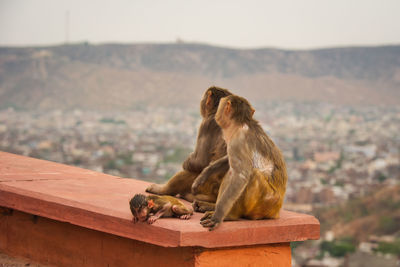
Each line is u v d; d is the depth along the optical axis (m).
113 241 5.30
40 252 5.98
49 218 5.86
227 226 4.73
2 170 7.04
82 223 5.14
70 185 6.23
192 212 5.02
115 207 5.07
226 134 4.99
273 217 5.09
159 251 4.94
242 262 5.00
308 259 44.94
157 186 6.09
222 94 5.79
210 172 5.24
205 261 4.72
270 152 4.95
